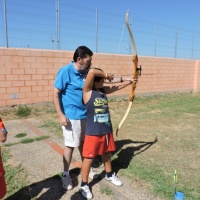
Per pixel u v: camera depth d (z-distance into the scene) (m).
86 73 2.89
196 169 3.69
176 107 8.86
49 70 7.93
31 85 7.65
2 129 2.03
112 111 7.97
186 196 2.94
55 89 2.81
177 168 3.70
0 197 2.11
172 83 12.75
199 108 8.66
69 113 2.88
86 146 2.81
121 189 3.08
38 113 7.18
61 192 3.01
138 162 3.85
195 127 6.07
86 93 2.76
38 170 3.58
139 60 10.88
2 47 7.05
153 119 6.85
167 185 3.17
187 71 13.53
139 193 2.99
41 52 7.69
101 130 2.80
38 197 2.90
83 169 2.86
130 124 6.27
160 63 11.84
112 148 2.99
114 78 3.16
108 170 3.19
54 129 5.67
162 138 5.13
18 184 3.17
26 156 4.08
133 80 3.26
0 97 7.17
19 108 7.19
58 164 3.78
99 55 9.34
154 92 11.88
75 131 2.92
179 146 4.66
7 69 7.16
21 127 5.86
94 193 2.99
